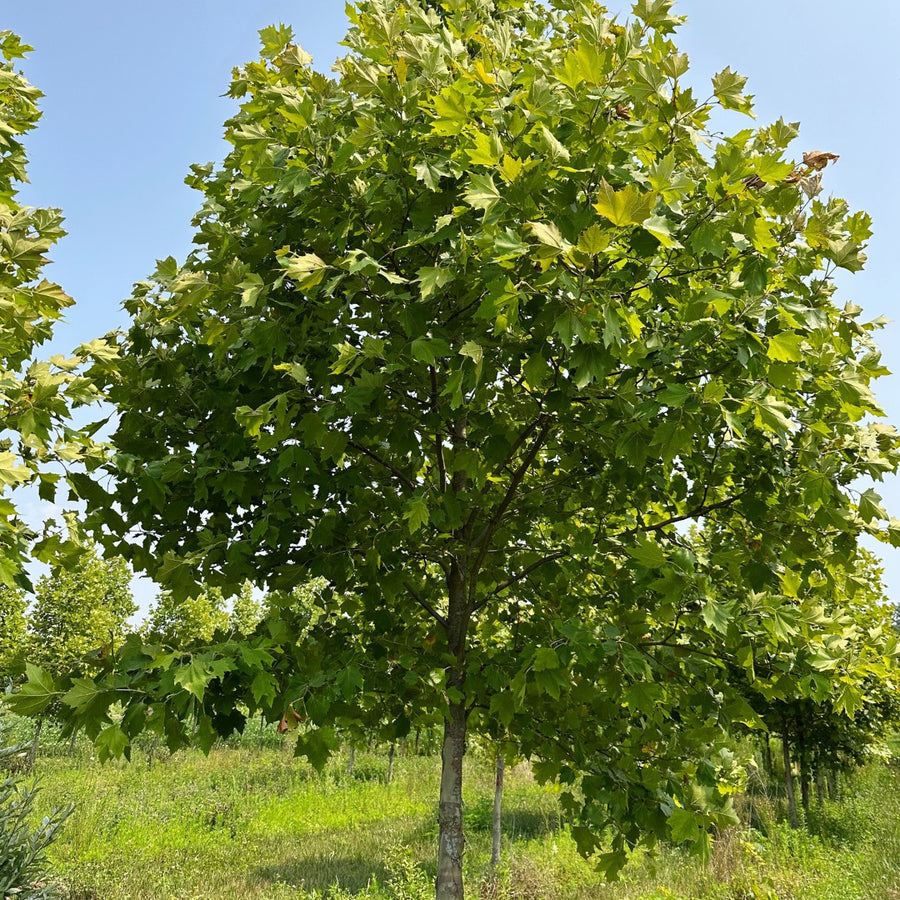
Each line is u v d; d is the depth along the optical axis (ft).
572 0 12.41
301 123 9.43
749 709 11.24
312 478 11.09
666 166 7.43
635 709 10.71
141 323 12.05
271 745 71.56
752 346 8.83
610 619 12.79
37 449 11.09
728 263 9.30
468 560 13.33
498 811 27.35
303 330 10.55
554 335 9.07
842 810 41.34
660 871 26.63
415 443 11.04
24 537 12.34
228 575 11.47
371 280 9.74
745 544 11.21
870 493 10.16
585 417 10.84
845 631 11.39
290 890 27.32
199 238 11.96
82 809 36.94
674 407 8.80
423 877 25.89
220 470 10.87
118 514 11.55
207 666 8.23
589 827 13.11
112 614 60.90
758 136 10.17
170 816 40.04
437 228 8.71
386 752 66.59
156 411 11.87
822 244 9.53
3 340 11.94
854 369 10.37
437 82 9.71
